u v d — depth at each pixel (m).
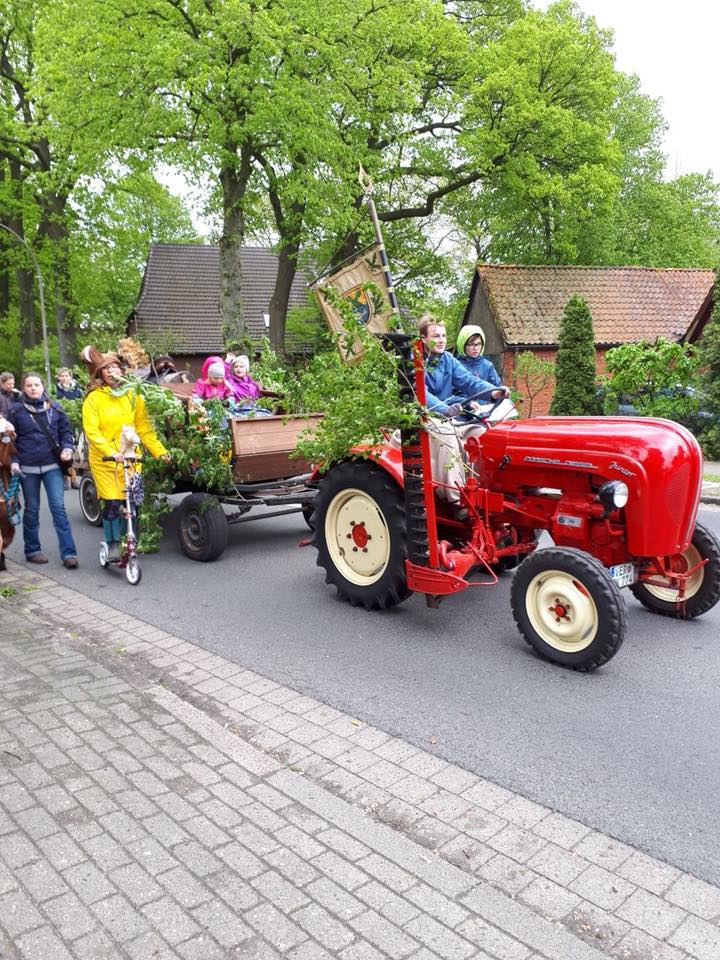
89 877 2.69
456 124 24.58
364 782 3.37
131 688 4.30
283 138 18.64
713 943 2.40
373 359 4.89
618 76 24.42
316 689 4.38
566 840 2.94
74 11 17.89
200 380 8.02
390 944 2.38
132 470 6.79
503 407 5.59
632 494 4.57
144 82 17.83
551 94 23.91
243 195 20.41
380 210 25.97
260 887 2.63
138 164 21.03
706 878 2.71
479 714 4.02
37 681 4.39
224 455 7.18
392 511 5.41
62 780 3.33
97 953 2.34
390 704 4.16
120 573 7.10
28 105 27.20
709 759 3.54
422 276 29.30
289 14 17.47
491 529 5.45
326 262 24.45
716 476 12.45
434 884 2.66
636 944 2.40
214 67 17.11
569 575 4.50
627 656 4.80
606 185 23.50
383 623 5.53
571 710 4.06
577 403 18.23
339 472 5.83
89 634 5.40
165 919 2.48
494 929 2.44
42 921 2.47
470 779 3.39
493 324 23.73
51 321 33.41
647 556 4.72
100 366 6.75
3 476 6.98
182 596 6.32
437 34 22.16
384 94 20.33
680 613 5.45
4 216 30.69
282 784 3.32
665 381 16.34
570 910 2.55
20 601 6.23
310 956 2.32
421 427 4.93
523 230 32.34
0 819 3.04
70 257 29.20
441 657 4.84
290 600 6.13
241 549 7.99
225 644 5.15
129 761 3.50
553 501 5.04
